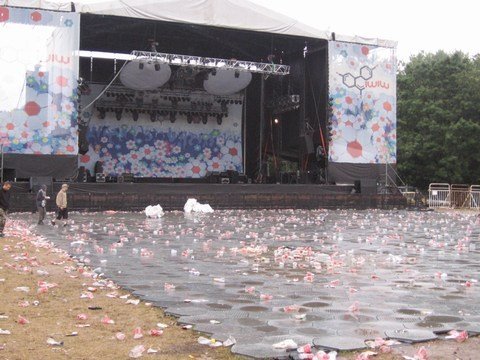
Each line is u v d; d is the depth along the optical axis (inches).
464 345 204.5
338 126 1213.7
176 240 560.4
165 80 1222.3
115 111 1326.3
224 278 343.6
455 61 1643.7
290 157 1465.3
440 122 1609.3
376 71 1246.3
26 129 1011.3
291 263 410.6
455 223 848.3
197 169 1392.7
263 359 187.2
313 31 1197.1
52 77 1027.9
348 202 1172.5
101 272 362.0
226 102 1414.9
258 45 1341.0
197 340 210.2
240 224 767.1
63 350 195.3
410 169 1673.2
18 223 721.0
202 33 1259.2
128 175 1269.7
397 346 202.5
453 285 327.9
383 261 426.3
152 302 274.7
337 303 276.1
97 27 1190.9
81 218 852.0
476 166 1616.6
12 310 253.1
